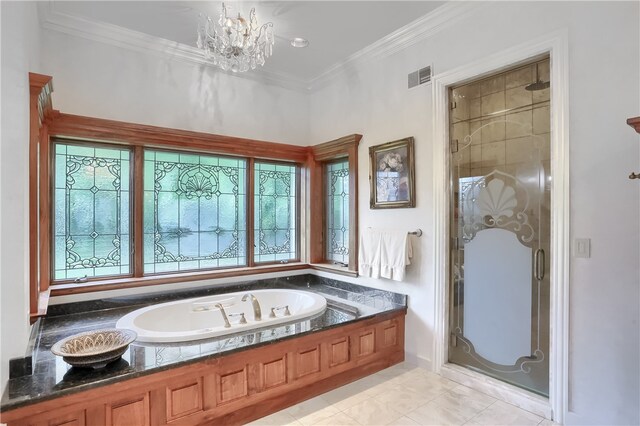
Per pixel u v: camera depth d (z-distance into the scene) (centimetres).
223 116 361
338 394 257
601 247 201
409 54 309
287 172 420
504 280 252
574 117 211
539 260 233
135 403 187
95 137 290
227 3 259
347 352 273
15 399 159
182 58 335
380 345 295
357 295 350
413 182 303
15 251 175
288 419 227
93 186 301
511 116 249
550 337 222
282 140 403
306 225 421
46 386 170
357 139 356
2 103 169
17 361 176
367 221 350
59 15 270
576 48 211
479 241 267
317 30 301
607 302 199
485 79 264
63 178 289
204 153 358
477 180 269
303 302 329
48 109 252
